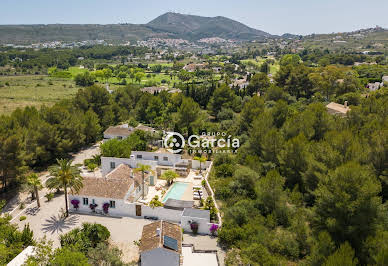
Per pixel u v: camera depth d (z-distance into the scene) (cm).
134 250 3634
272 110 7744
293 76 12450
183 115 8819
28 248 3048
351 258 2742
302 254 3591
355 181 3459
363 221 3341
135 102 12362
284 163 5288
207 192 5288
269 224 4081
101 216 4494
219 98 10619
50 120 7200
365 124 5769
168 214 4378
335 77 11762
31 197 5084
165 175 5641
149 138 7862
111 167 6006
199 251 3650
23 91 16675
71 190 4459
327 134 5409
